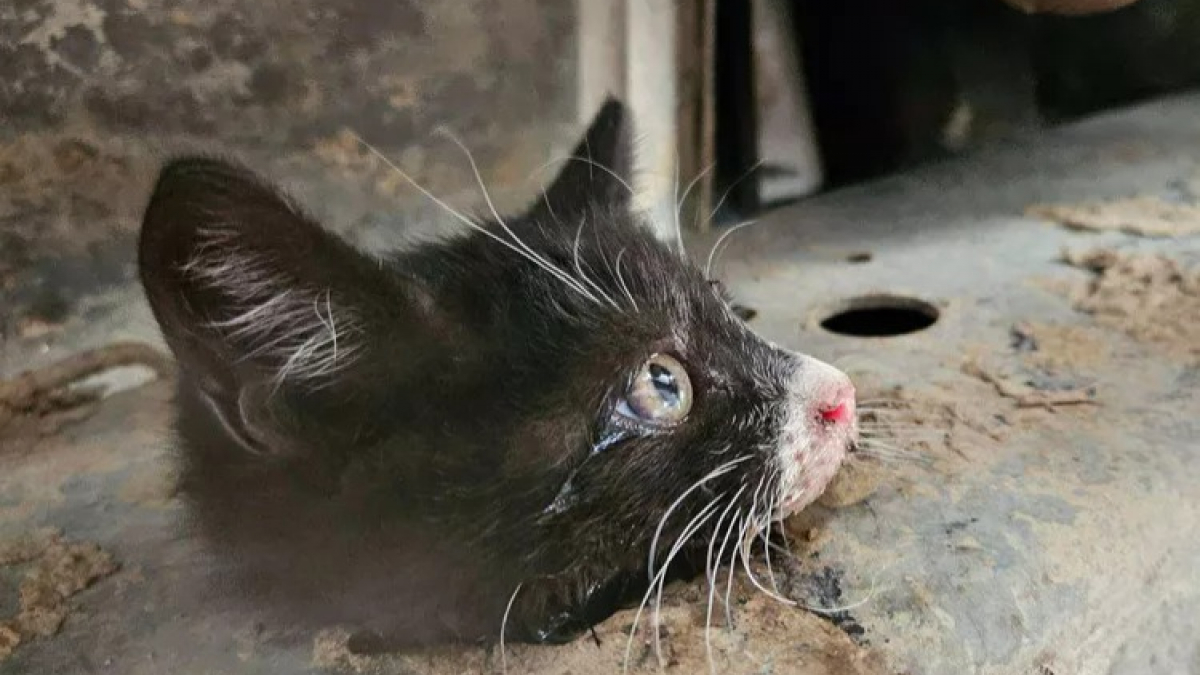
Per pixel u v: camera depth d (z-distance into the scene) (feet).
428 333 0.70
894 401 0.93
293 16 1.10
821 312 1.12
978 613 0.72
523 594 0.73
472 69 1.22
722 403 0.75
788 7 1.54
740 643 0.71
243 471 0.72
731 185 1.55
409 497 0.70
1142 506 0.81
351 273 0.67
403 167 1.20
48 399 1.04
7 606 0.78
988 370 0.97
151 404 1.03
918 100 1.67
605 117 0.91
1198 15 1.74
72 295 1.07
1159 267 1.13
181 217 0.62
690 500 0.74
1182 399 0.91
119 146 1.06
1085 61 1.77
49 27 1.01
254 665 0.72
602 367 0.72
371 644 0.73
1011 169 1.49
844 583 0.74
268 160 1.12
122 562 0.82
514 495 0.71
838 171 1.66
